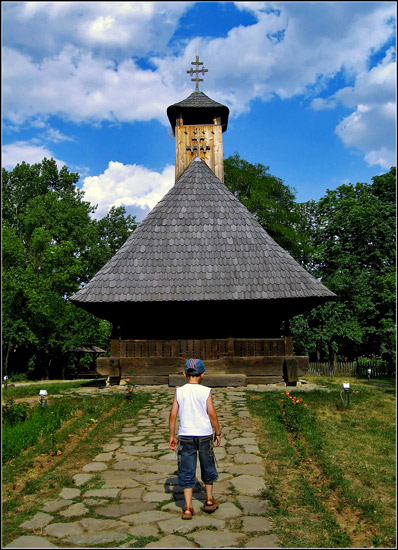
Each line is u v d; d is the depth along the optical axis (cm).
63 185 4209
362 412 941
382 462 629
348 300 2841
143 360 1298
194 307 1347
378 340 3241
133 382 1290
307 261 3247
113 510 463
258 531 416
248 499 487
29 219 3469
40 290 3325
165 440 721
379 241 3014
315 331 2797
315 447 686
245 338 1328
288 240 2973
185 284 1293
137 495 501
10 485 538
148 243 1386
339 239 3172
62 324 3334
